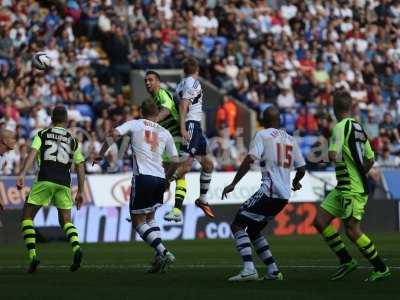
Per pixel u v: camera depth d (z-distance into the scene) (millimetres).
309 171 71438
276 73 84562
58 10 82688
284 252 50344
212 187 68500
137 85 79812
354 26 93875
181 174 42250
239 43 85312
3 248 58562
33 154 37938
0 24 79812
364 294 28688
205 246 57125
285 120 79375
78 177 38781
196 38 84938
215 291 29781
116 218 65938
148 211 36281
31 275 37156
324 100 83625
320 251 50906
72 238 37688
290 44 88625
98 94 75875
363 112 84875
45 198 38156
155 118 36719
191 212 67500
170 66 81812
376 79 89562
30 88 74562
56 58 78125
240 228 33250
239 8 90188
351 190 33000
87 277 35812
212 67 82625
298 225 70000
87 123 71375
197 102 41750
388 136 81375
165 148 36781
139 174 35875
